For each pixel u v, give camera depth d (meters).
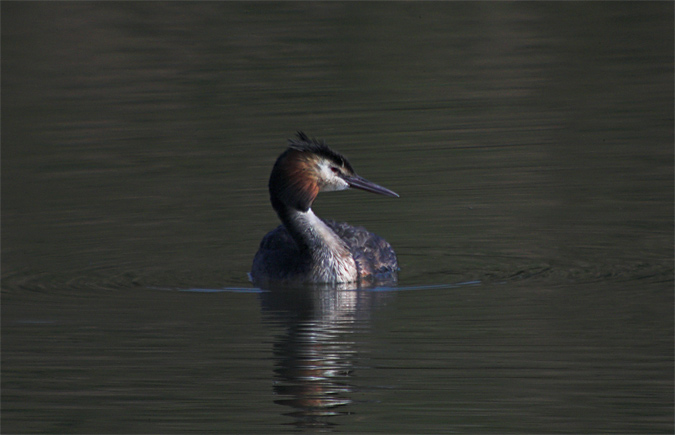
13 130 22.58
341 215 17.58
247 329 13.03
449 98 23.94
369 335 12.73
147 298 14.23
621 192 17.94
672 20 29.77
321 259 14.81
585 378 11.45
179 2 32.56
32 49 28.52
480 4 32.19
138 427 10.91
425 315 13.33
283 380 11.66
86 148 21.22
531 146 20.53
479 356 12.03
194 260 15.71
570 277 14.52
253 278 15.12
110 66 27.08
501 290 14.15
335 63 26.81
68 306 13.91
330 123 22.23
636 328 12.64
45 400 11.41
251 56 27.52
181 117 23.05
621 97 23.45
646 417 10.73
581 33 29.00
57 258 15.72
